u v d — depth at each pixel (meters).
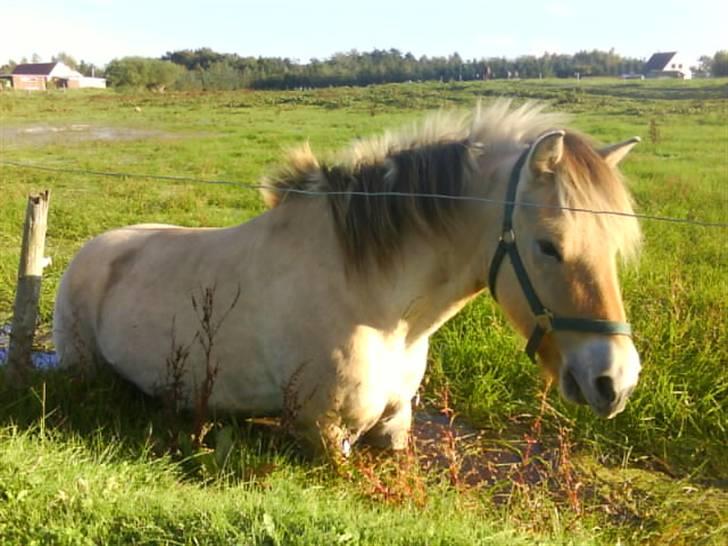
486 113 3.40
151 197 12.00
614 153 3.09
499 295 3.19
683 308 5.69
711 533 3.41
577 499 3.49
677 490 3.82
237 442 3.61
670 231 9.31
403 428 3.77
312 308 3.38
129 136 24.66
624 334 2.86
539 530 3.21
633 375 2.83
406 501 3.21
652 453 4.25
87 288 4.20
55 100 47.31
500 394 4.75
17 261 7.16
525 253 3.01
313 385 3.39
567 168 2.89
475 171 3.25
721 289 6.37
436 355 5.10
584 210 2.84
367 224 3.32
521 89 47.34
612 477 3.99
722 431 4.38
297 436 3.60
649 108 33.97
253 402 3.71
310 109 39.69
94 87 83.56
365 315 3.37
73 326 4.25
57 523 2.56
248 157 18.17
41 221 3.96
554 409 4.42
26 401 3.86
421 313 3.47
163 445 3.61
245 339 3.58
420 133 3.44
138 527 2.57
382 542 2.60
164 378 3.88
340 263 3.38
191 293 3.76
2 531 2.52
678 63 92.56
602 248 2.85
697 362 4.86
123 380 4.16
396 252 3.33
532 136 3.27
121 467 3.14
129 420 3.93
